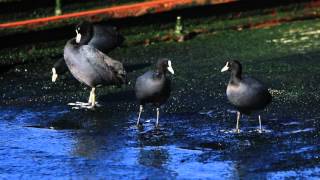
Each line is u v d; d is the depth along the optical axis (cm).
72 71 1619
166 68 1441
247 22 2223
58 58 1944
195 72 1817
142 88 1446
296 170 1246
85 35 1639
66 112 1558
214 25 2186
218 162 1284
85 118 1522
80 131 1449
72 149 1356
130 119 1513
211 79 1764
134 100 1631
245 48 2020
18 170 1266
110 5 2183
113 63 1606
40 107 1588
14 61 1883
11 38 1923
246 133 1420
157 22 2130
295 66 1847
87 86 1727
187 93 1667
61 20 1988
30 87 1723
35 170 1266
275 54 1955
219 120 1498
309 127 1448
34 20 1967
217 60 1914
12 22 1992
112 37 1827
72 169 1267
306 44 2044
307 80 1738
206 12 2198
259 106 1417
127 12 2078
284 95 1634
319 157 1300
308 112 1530
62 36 2000
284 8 2308
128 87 1719
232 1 2217
